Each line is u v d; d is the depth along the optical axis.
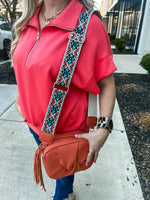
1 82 4.71
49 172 1.02
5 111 3.20
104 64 0.88
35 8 1.02
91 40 0.84
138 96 4.10
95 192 1.76
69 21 0.85
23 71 0.96
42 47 0.88
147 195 1.73
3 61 7.69
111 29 25.45
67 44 0.85
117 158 2.17
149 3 9.55
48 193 1.75
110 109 0.96
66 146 0.96
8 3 5.42
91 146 0.98
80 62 0.86
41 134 0.98
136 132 2.72
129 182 1.86
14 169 2.00
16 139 2.47
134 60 8.92
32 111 1.06
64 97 0.91
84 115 1.03
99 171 1.99
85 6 0.96
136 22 11.83
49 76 0.87
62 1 0.92
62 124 1.02
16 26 1.06
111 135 2.61
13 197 1.71
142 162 2.13
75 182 1.85
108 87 0.96
